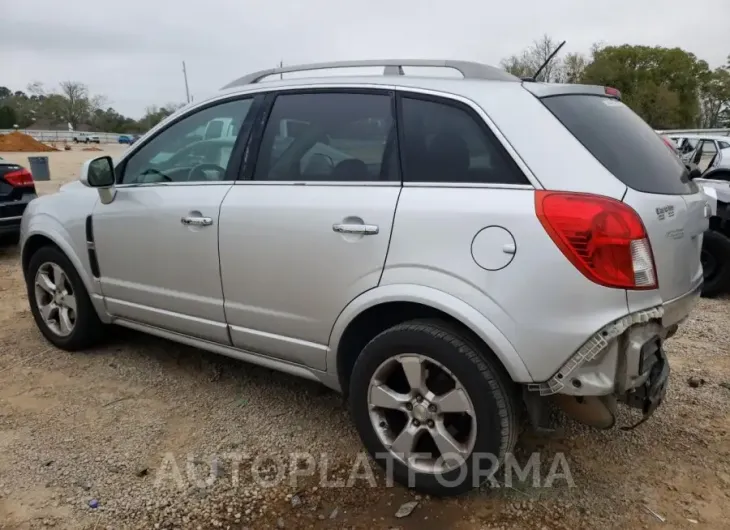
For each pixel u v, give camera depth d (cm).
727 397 356
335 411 342
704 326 476
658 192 247
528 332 229
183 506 261
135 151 369
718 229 549
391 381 273
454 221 242
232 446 306
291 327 295
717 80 5181
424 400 258
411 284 249
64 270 405
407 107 270
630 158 252
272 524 251
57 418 332
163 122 362
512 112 248
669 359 411
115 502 263
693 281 275
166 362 406
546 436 314
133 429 321
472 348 242
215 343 338
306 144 296
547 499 266
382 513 257
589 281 222
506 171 240
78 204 390
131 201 356
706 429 322
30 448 303
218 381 379
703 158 1199
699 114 5288
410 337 252
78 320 406
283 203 289
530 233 227
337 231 270
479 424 243
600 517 254
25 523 250
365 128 279
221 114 333
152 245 345
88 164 352
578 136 242
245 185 309
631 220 225
